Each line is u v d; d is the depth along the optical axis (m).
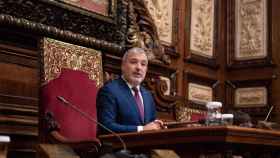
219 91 6.31
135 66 3.62
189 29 5.92
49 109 3.21
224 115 3.07
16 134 3.56
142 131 2.78
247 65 6.24
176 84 5.63
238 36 6.37
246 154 3.17
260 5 6.25
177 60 5.74
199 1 6.11
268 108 6.01
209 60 6.18
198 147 2.74
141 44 4.82
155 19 5.48
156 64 4.97
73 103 3.38
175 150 2.75
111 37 4.55
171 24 5.70
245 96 6.22
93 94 3.58
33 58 3.89
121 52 4.59
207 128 2.57
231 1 6.45
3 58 3.67
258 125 3.27
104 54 4.43
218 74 6.34
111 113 3.41
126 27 4.73
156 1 5.52
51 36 3.96
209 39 6.23
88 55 3.75
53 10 4.00
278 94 6.00
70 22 4.14
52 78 3.38
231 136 2.57
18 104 3.70
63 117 3.24
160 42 5.22
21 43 3.81
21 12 3.75
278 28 6.11
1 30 3.66
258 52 6.19
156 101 4.76
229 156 2.71
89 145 2.59
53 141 2.83
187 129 2.62
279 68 6.04
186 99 5.76
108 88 3.52
